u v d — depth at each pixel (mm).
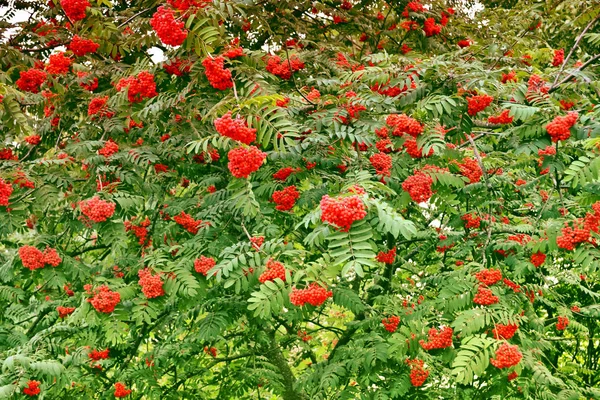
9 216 4328
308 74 5496
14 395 4590
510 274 4602
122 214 4730
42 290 6918
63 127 5520
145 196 5602
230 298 5016
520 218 5742
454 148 4430
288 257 3844
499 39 6594
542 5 6902
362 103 4035
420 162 4457
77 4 4219
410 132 3846
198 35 3623
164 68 4285
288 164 4836
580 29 6473
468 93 3859
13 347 6000
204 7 3744
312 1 6332
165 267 4074
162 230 5480
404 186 4109
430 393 5680
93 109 4891
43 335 5410
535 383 5016
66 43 5242
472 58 5020
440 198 4625
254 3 5477
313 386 5930
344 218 2758
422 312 4750
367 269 5617
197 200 5340
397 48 7016
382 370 5277
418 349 4598
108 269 5422
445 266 6863
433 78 3941
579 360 9133
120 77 4727
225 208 4871
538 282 6016
